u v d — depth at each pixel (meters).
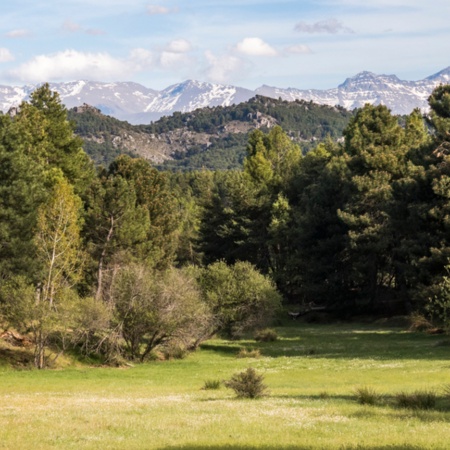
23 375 44.47
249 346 64.44
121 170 79.75
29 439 18.34
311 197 95.88
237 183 107.38
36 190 55.25
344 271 88.19
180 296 54.25
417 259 66.25
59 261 52.50
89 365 52.12
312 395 30.41
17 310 47.81
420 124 107.06
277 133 130.00
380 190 82.25
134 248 65.69
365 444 16.92
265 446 16.84
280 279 100.31
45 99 77.19
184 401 28.16
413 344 57.62
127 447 17.00
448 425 20.17
